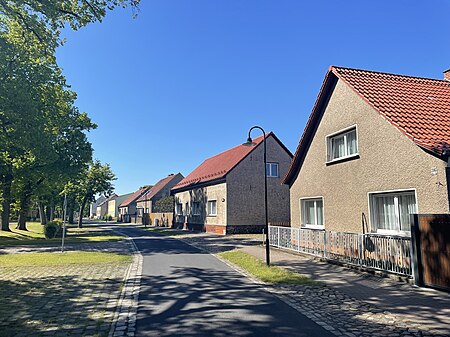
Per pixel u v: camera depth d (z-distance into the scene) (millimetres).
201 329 5461
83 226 52406
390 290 7730
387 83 12555
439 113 10586
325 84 13469
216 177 28828
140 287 8570
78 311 6512
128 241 22562
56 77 18359
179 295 7723
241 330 5395
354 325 5570
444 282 7410
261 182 28875
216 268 11438
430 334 5070
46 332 5379
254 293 7875
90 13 12641
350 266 10344
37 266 11938
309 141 14859
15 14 12258
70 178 29562
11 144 17391
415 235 8070
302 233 13781
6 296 7676
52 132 23516
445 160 8375
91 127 30734
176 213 40281
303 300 7191
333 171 13070
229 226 27281
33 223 57250
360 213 11500
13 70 14906
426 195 8938
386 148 10406
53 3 11570
